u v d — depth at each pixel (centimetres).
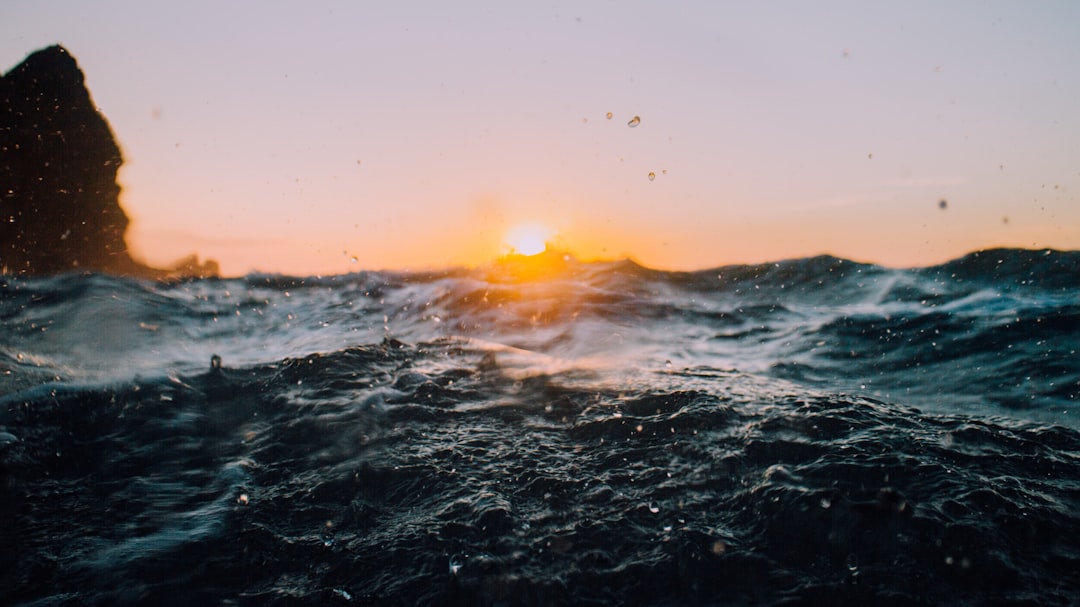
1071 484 155
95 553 134
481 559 131
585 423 193
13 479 159
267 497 156
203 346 323
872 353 294
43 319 329
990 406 222
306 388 221
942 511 140
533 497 154
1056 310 324
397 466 168
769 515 142
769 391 225
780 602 119
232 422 199
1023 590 120
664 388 223
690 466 165
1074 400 224
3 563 130
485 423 198
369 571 129
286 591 124
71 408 198
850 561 128
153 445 182
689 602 120
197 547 136
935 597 118
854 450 165
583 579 126
